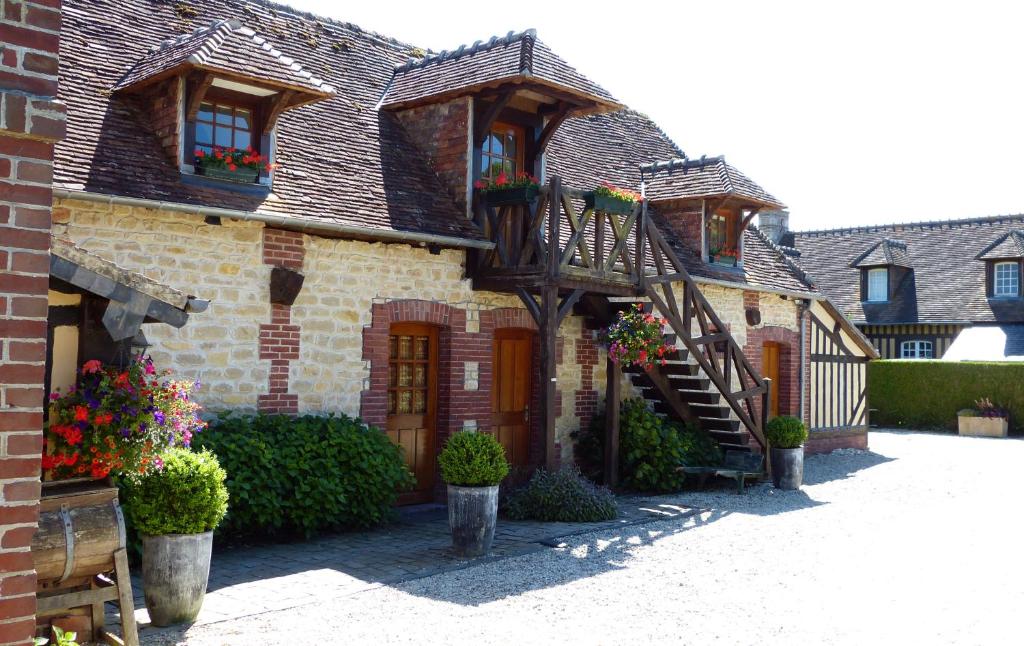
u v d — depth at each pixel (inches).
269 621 236.4
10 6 133.0
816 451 694.5
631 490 489.4
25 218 133.6
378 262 400.8
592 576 295.7
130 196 312.2
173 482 229.1
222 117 359.9
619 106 454.3
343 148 420.5
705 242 570.6
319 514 338.6
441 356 435.5
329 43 495.2
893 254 1115.3
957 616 256.4
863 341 727.7
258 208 347.9
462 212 433.4
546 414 402.9
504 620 243.4
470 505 315.9
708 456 506.6
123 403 203.5
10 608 132.3
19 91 133.0
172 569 229.1
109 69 370.3
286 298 364.2
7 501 132.0
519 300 463.2
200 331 343.0
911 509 447.5
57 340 219.0
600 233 426.6
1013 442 828.0
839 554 338.3
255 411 358.6
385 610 249.1
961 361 944.3
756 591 281.9
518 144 469.7
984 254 1048.8
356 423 378.9
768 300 634.8
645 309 508.1
